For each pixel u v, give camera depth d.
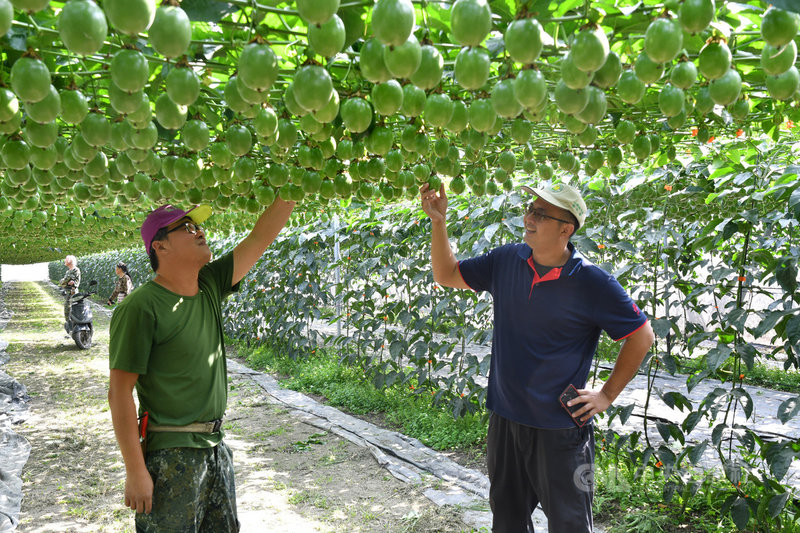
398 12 0.96
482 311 4.95
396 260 5.91
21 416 5.53
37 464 4.35
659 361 3.46
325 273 7.80
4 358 8.62
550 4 1.24
